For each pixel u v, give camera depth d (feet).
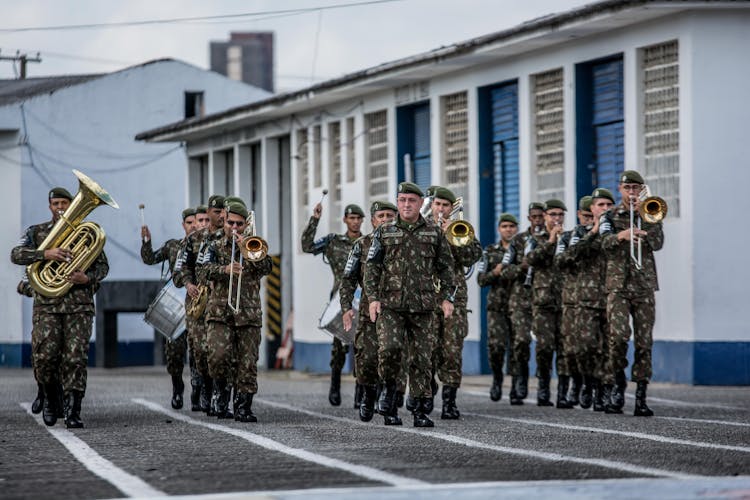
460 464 69.00
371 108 192.85
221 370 100.89
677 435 84.02
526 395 119.14
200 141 249.55
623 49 145.59
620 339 103.35
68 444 83.05
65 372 95.55
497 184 169.78
